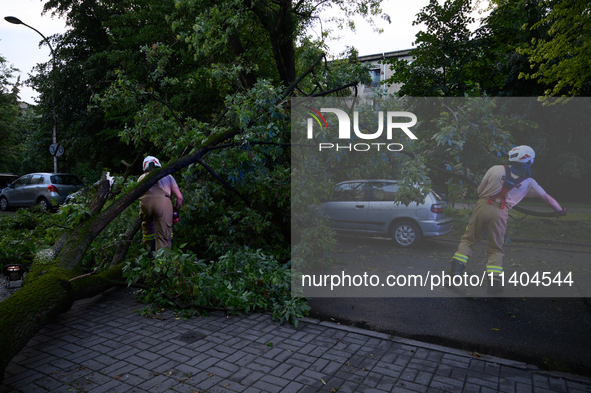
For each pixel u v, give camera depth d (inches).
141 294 201.3
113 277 194.5
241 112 227.5
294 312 163.0
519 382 116.8
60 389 111.0
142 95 277.7
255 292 188.9
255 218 255.3
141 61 591.8
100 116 709.3
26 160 1649.9
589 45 367.6
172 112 281.7
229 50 457.1
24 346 132.6
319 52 339.6
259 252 226.4
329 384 114.5
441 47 489.1
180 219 259.4
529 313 180.1
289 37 424.8
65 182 668.1
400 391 111.0
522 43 493.0
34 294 139.3
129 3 695.7
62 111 766.5
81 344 141.7
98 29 760.3
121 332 153.4
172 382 115.0
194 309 176.7
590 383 116.3
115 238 234.1
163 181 223.6
